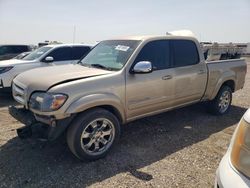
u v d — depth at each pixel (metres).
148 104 4.38
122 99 3.98
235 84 6.20
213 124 5.43
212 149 4.23
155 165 3.67
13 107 4.18
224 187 1.92
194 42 5.20
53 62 8.38
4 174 3.36
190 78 5.02
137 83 4.13
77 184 3.18
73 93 3.45
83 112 3.61
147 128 5.12
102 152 3.80
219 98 5.88
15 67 7.68
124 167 3.60
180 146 4.32
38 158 3.80
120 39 4.80
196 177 3.38
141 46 4.30
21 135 3.62
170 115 5.95
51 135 3.40
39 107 3.46
